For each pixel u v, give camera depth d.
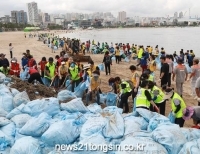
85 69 9.99
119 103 8.11
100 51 28.16
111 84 9.16
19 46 38.34
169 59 11.41
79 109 6.76
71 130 5.32
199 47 42.72
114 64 19.80
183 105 6.30
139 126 5.44
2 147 5.12
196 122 6.10
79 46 29.70
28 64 12.16
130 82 8.06
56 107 6.66
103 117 5.81
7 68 10.98
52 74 10.73
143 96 6.61
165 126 5.02
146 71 8.73
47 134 5.18
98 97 8.82
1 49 33.53
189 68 15.93
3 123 5.90
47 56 25.03
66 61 11.54
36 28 140.50
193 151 4.35
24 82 9.56
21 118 6.04
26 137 5.16
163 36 83.44
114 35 96.56
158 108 7.02
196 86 7.55
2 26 140.50
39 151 4.92
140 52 18.44
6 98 7.16
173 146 4.58
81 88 9.41
